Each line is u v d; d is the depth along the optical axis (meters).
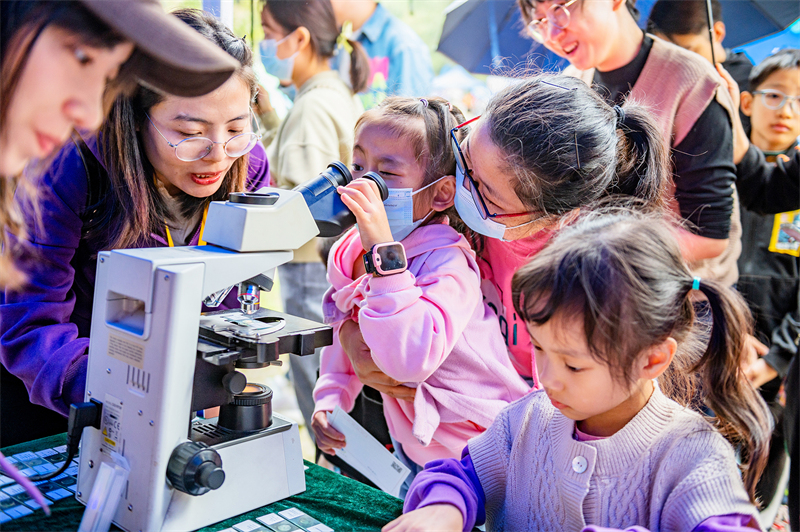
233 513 0.94
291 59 2.28
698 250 1.71
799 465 1.43
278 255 0.95
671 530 0.74
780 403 1.67
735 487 0.73
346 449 1.29
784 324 1.71
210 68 1.04
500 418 0.97
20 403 1.37
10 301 1.20
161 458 0.85
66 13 0.89
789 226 1.69
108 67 0.98
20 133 0.95
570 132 1.04
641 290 0.73
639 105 1.18
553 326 0.73
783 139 1.68
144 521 0.86
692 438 0.77
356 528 0.93
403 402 1.27
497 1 2.23
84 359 1.10
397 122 1.22
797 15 1.72
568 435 0.85
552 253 0.77
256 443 0.97
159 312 0.84
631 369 0.74
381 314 1.07
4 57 0.90
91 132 1.17
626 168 1.12
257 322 0.99
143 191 1.23
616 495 0.80
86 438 0.97
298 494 1.04
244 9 2.34
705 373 0.83
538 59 2.12
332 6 2.25
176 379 0.85
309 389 2.37
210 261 0.88
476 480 0.93
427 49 2.41
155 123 1.15
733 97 1.74
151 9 0.98
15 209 1.16
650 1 1.78
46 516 0.93
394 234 1.27
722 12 1.74
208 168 1.20
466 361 1.23
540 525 0.87
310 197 1.01
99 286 0.95
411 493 0.92
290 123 2.26
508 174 1.06
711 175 1.69
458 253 1.22
